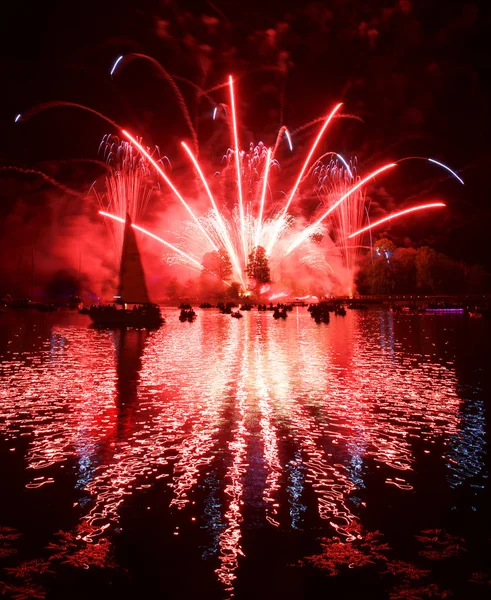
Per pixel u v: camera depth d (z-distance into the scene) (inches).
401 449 532.7
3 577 320.8
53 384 858.8
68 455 517.3
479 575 320.8
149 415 663.8
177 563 335.0
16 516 393.4
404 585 312.5
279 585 313.3
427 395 770.2
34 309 3486.7
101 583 315.3
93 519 388.8
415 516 391.5
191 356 1202.0
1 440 563.5
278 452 526.0
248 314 2955.2
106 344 1459.2
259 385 853.8
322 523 382.3
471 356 1164.5
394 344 1427.2
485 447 536.1
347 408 696.4
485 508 402.9
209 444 550.3
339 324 2185.0
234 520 387.2
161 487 442.9
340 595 304.2
